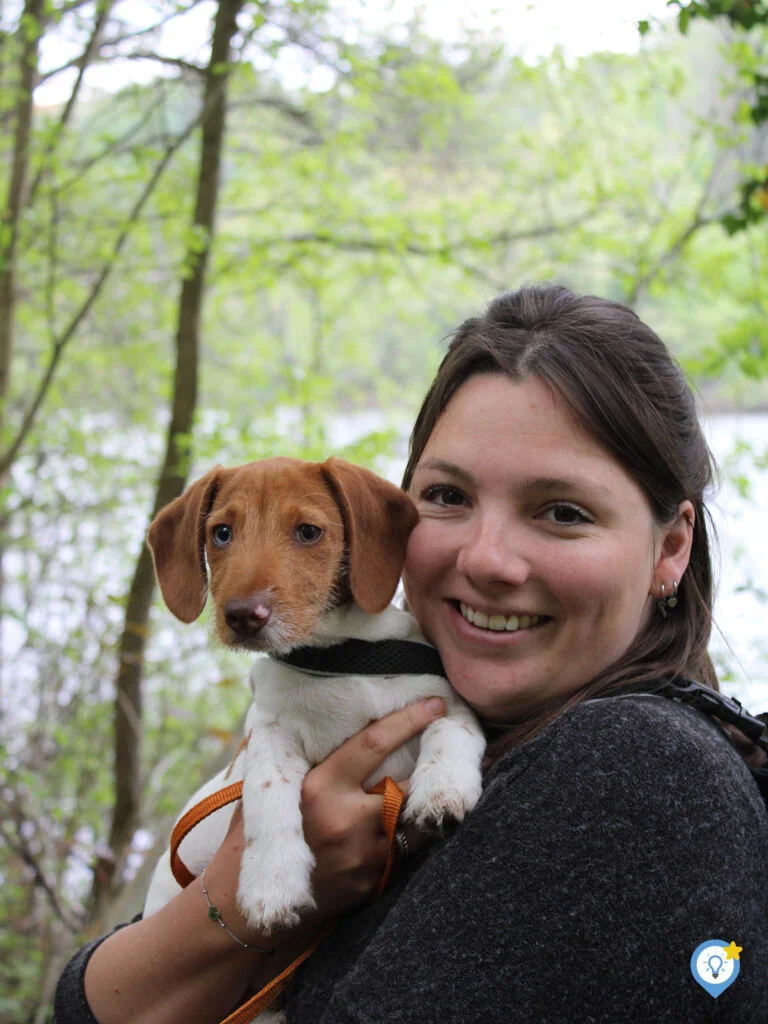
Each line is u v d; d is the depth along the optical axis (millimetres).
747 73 6168
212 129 6336
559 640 1990
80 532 7730
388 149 8109
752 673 5664
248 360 9000
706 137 7816
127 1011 2018
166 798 6820
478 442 2012
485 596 1985
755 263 7605
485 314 2229
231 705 7449
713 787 1674
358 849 1956
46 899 6027
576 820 1658
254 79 6559
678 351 7961
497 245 7828
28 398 8672
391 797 1950
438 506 2170
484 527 1981
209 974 1976
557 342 2020
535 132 8055
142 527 7762
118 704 6141
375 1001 1643
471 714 2178
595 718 1760
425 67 7219
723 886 1601
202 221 6355
